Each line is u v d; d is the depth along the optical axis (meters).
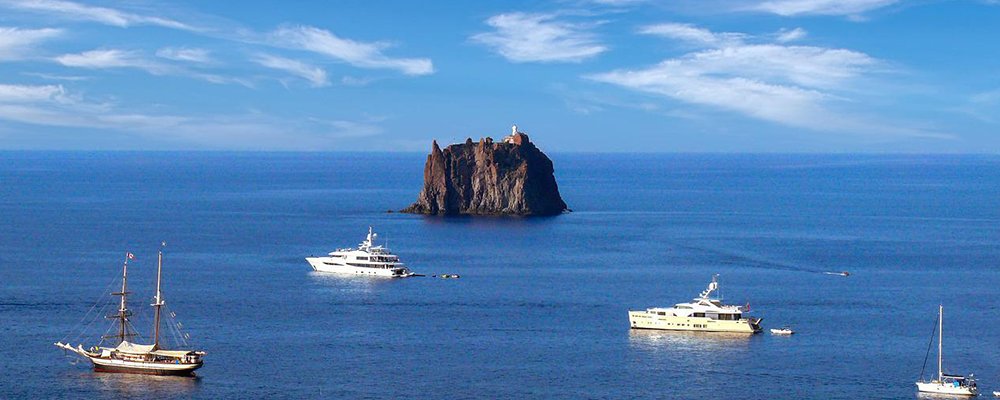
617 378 188.88
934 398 177.00
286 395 176.38
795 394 179.25
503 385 183.88
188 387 179.88
